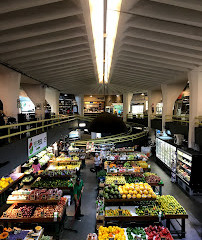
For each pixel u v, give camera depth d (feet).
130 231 14.23
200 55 20.66
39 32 16.74
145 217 15.31
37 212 16.53
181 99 53.01
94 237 13.48
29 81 39.63
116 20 16.12
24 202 17.63
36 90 44.62
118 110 84.69
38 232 14.25
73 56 26.61
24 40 18.80
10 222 16.34
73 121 51.42
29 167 29.35
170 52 21.72
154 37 18.99
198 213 20.36
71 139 59.00
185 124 36.24
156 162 40.73
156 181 21.67
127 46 24.58
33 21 14.56
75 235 16.94
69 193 23.44
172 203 16.79
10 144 15.70
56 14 14.29
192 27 16.10
